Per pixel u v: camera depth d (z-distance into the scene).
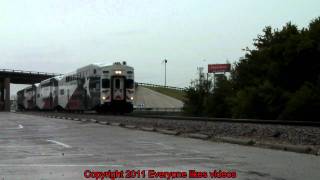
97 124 35.94
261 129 23.61
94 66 50.69
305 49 47.31
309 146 17.02
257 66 54.94
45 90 76.81
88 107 51.75
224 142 20.64
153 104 111.06
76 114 53.38
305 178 10.95
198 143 20.28
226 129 25.20
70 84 59.84
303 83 48.00
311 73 47.94
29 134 25.92
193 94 75.06
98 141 21.38
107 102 47.75
